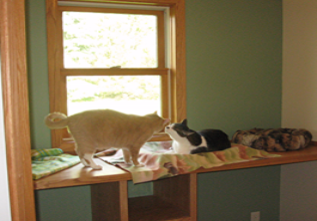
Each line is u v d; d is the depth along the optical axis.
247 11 2.15
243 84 2.18
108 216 1.54
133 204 1.76
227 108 2.15
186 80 2.04
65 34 1.90
